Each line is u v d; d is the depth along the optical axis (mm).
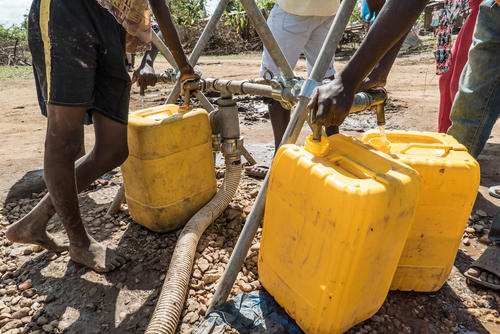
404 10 1215
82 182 1902
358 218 1184
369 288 1374
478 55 2344
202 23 18375
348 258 1238
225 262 1951
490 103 2420
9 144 4195
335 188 1216
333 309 1318
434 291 1729
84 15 1586
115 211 2449
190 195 2209
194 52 2625
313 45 2895
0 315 1644
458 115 2568
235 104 2322
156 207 2105
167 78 2633
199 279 1834
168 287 1632
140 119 2018
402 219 1302
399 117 5008
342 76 1279
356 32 17094
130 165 2080
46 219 1940
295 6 2572
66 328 1580
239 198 2594
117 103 1812
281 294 1536
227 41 18109
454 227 1571
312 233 1326
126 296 1751
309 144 1405
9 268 1956
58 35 1542
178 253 1835
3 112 5902
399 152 1600
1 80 9508
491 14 2238
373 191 1183
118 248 2090
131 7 1714
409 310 1633
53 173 1707
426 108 5480
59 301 1730
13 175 3180
